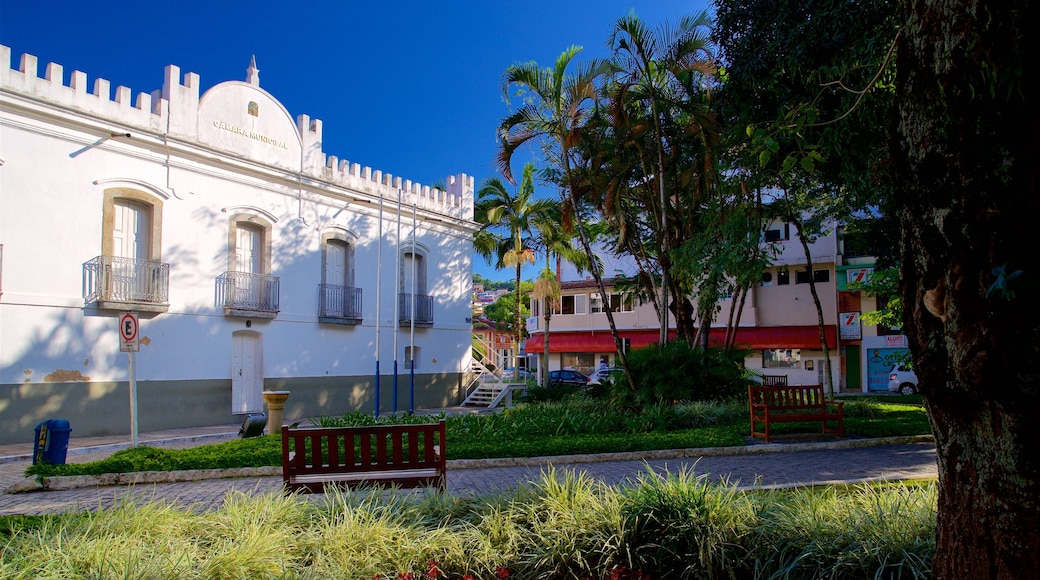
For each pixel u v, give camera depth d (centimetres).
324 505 527
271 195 2100
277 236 2116
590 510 489
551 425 1323
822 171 1363
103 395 1650
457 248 2839
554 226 2753
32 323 1530
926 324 308
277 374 2097
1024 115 267
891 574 392
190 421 1845
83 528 457
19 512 729
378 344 2330
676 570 448
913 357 320
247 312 1983
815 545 432
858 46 955
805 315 3403
